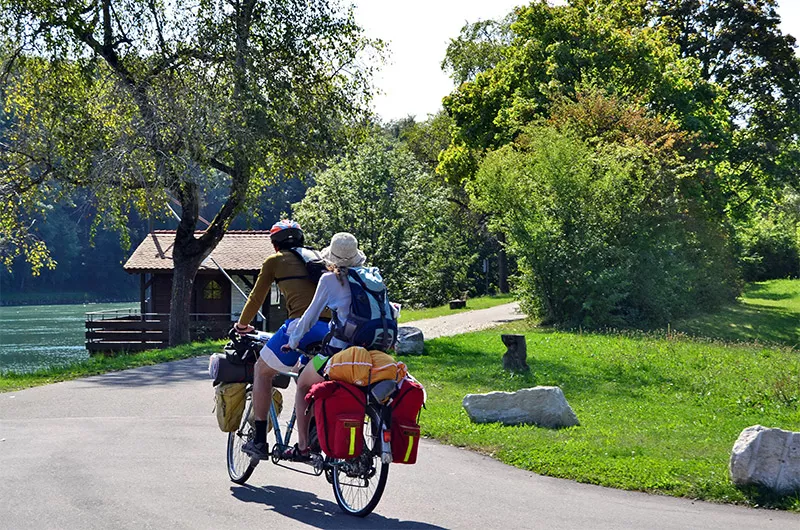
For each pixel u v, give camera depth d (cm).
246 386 1200
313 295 1098
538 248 4828
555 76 6106
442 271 9306
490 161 5075
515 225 4903
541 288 4897
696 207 5475
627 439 1677
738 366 3003
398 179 8150
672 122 5541
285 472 1282
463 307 7331
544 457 1461
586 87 5612
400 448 1000
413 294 8156
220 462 1341
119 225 4591
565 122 5312
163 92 4000
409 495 1180
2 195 4391
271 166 4788
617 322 4759
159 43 4131
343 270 1023
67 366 2952
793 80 8094
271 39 4172
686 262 5334
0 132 4525
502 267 10594
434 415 1923
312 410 1077
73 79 4200
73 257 19150
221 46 4031
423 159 11144
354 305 1013
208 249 4650
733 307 6625
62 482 1173
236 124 3938
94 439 1525
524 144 5509
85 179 4116
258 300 1115
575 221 4850
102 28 4153
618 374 2827
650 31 6588
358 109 4406
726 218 6888
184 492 1135
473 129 7044
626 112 5403
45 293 19138
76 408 1989
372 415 1010
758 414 2156
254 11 4159
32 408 1988
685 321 5297
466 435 1672
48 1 3962
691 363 3088
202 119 3922
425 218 8238
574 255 4769
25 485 1154
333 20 4225
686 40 8125
